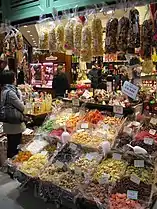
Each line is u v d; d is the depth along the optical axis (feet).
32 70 25.13
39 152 11.28
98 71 17.38
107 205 7.86
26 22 12.50
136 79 10.75
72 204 8.95
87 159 9.68
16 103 13.14
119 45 8.78
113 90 14.06
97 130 10.71
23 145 12.27
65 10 10.39
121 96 11.87
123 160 9.09
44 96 16.39
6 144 14.17
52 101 17.15
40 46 11.52
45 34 11.25
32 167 10.35
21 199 10.56
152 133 9.68
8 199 10.59
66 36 10.25
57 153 10.44
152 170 8.46
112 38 8.95
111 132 10.43
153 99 11.45
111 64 18.28
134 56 9.39
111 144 9.77
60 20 10.71
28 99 15.75
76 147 10.28
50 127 12.01
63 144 10.75
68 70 23.99
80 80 20.58
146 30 8.21
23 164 10.70
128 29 8.62
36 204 10.16
